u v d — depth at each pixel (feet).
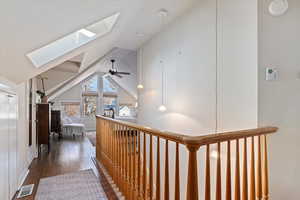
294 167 6.48
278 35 6.48
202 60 8.77
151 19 10.71
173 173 10.59
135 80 27.71
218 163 4.28
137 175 6.74
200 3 8.89
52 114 23.45
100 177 10.08
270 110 6.36
